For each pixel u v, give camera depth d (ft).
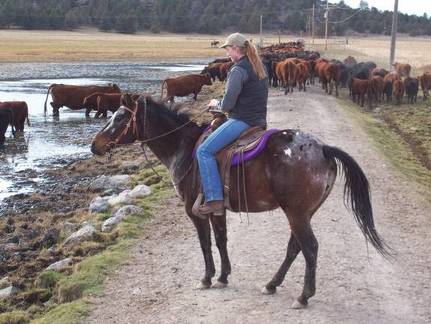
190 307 21.50
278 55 140.26
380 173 44.04
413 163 52.26
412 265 25.76
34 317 22.71
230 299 22.04
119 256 26.81
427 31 613.11
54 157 59.67
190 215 22.13
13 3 456.04
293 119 67.56
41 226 35.37
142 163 52.80
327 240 28.96
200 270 25.22
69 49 246.47
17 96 109.91
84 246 29.12
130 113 22.54
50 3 515.09
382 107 92.27
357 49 286.66
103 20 481.05
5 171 53.42
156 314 21.08
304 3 624.59
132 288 23.49
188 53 260.21
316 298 21.99
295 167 19.29
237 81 19.81
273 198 20.07
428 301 21.93
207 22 520.01
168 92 99.14
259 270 24.94
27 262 29.35
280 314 20.62
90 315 21.26
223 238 22.48
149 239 29.48
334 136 58.49
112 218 32.63
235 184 20.27
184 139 22.12
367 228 19.26
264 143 19.81
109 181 45.27
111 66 190.90
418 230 31.04
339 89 112.27
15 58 193.98
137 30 503.20
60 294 24.00
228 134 20.38
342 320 20.17
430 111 86.84
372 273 24.68
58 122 83.41
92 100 87.51
